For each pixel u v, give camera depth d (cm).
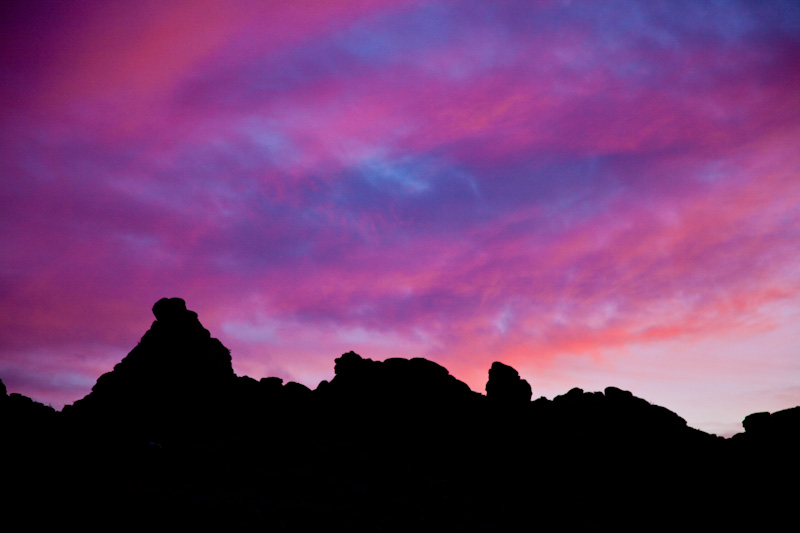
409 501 2466
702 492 2972
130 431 2850
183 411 3178
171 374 3319
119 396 3158
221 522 1909
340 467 2797
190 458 2562
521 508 2633
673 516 2730
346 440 3306
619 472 3212
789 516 2661
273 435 3209
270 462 2694
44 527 1698
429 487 2716
